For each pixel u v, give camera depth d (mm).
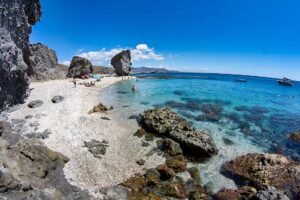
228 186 19984
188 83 74000
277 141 27250
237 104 43625
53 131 26578
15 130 26219
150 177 20312
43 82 56656
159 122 28500
